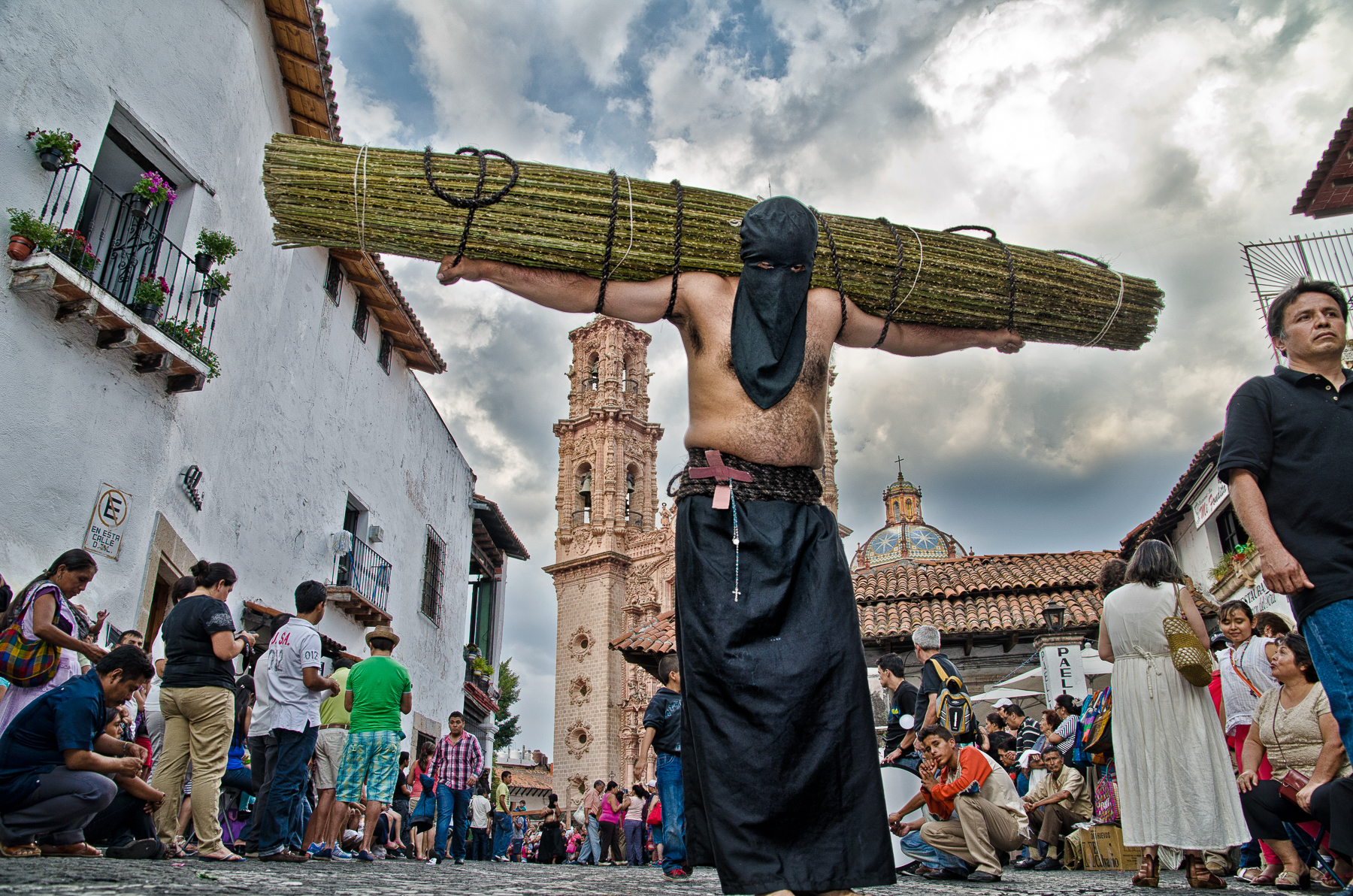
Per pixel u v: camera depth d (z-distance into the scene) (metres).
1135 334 3.18
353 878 3.68
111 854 4.99
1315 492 2.81
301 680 6.20
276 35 11.98
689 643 2.13
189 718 5.41
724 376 2.36
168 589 9.91
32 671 5.01
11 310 7.82
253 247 11.86
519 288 2.63
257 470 12.45
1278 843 4.62
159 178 9.02
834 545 2.26
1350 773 4.10
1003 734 8.97
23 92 8.10
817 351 2.52
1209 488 16.39
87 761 4.41
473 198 2.61
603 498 55.47
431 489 20.42
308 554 14.17
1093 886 4.69
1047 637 13.26
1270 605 14.18
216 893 2.38
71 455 8.31
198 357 9.73
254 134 11.75
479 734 26.27
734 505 2.21
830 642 2.12
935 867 6.00
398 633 17.80
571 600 54.94
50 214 8.24
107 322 8.54
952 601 16.22
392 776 7.69
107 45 9.05
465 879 4.07
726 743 2.03
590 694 52.16
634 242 2.53
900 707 6.78
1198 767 4.39
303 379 14.07
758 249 2.33
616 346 58.78
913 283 2.80
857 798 2.02
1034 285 2.96
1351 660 2.63
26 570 7.73
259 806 6.34
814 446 2.34
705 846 2.14
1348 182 13.62
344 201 2.66
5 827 4.25
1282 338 3.15
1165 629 4.43
